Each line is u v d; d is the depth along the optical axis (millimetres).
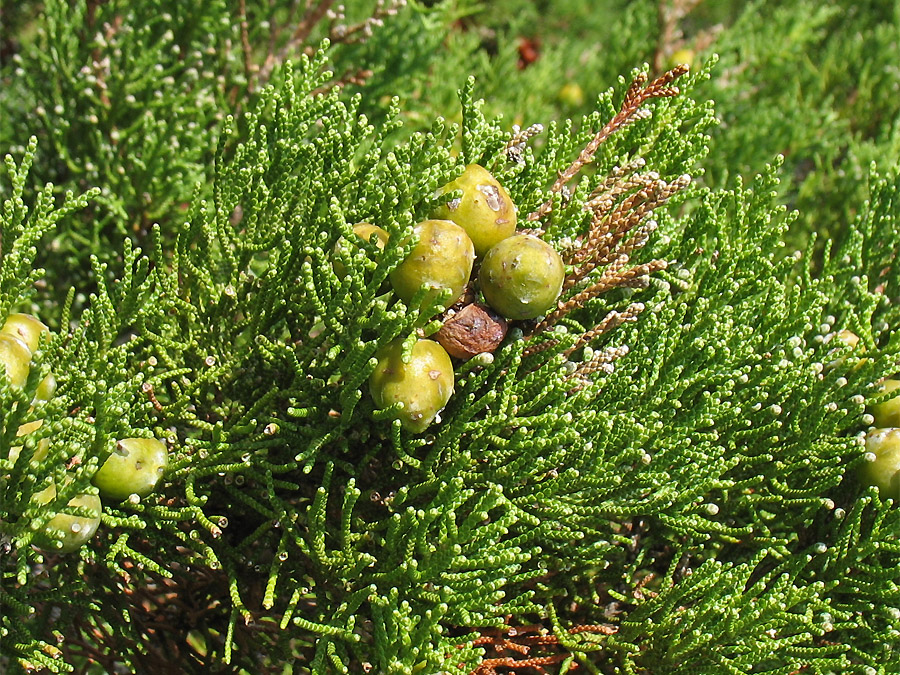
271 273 191
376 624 175
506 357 182
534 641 199
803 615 185
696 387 198
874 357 206
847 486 207
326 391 187
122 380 183
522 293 173
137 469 174
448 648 176
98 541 184
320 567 186
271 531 195
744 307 206
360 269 172
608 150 205
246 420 190
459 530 172
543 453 189
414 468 186
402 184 177
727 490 207
